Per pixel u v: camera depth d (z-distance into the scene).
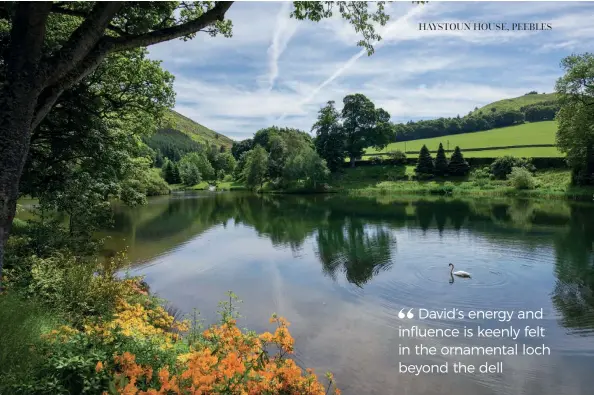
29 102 5.42
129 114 21.08
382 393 8.52
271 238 26.67
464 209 39.81
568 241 23.11
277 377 4.40
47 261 9.55
